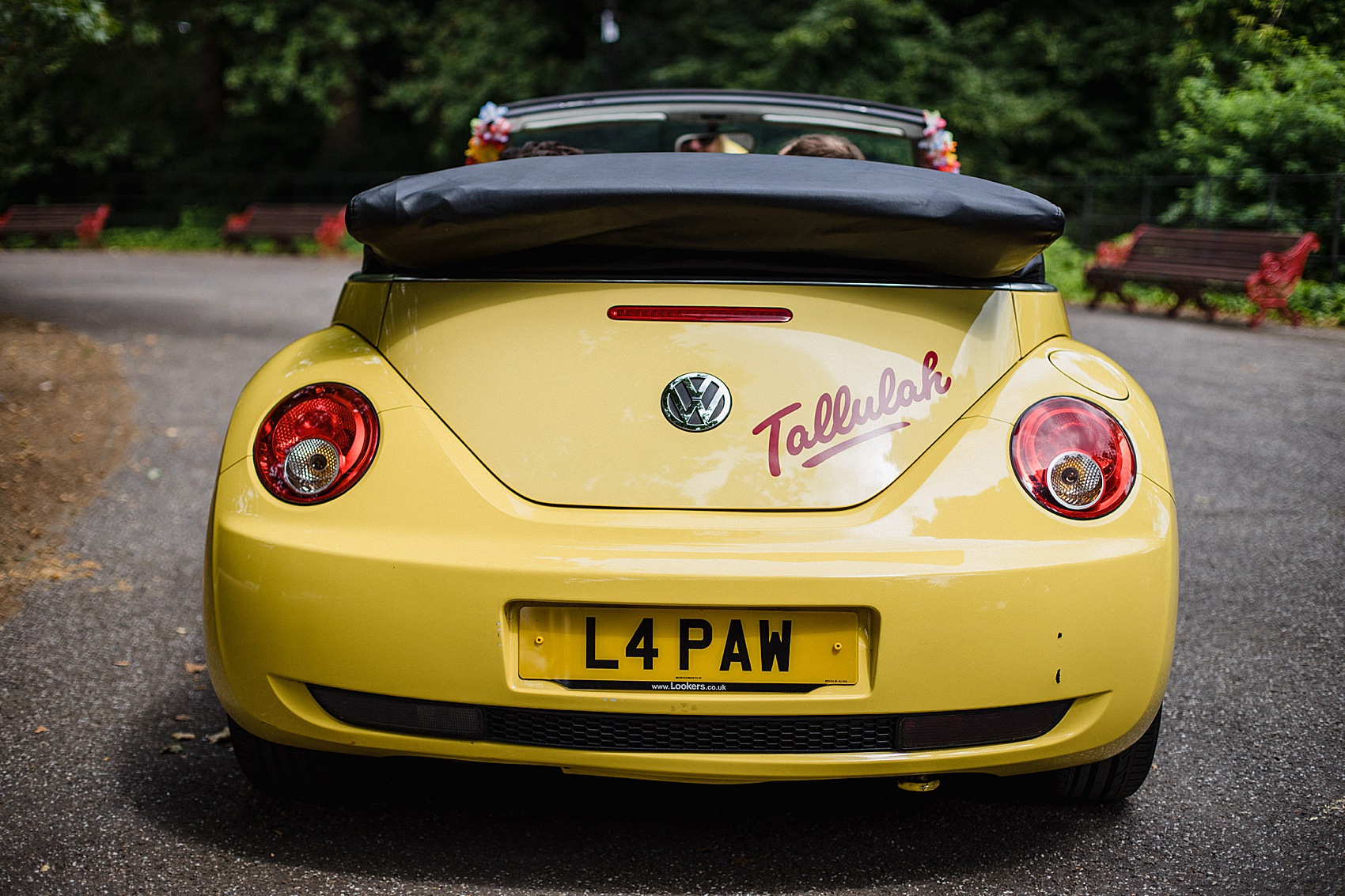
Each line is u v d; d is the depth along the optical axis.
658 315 2.16
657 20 24.59
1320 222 12.63
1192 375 8.02
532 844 2.38
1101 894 2.20
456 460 2.10
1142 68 21.58
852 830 2.45
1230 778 2.68
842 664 2.02
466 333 2.19
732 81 20.91
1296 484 5.30
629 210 2.06
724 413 2.11
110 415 6.78
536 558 2.00
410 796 2.59
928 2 22.69
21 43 9.30
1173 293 11.85
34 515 4.83
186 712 3.04
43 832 2.39
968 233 2.07
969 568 2.00
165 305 12.54
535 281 2.21
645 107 4.30
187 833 2.40
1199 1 12.68
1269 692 3.17
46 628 3.62
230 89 30.62
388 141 29.19
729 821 2.49
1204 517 4.82
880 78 21.11
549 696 2.02
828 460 2.09
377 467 2.10
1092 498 2.09
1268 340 9.79
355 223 2.12
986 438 2.12
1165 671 2.16
